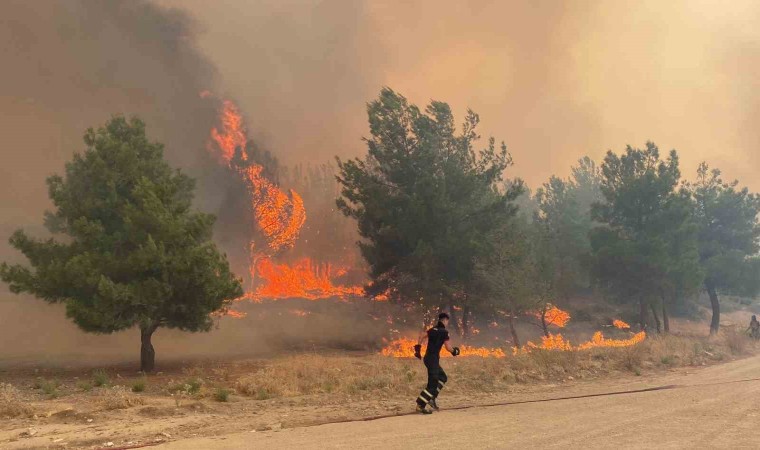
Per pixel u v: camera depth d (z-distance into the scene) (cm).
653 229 3353
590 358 1819
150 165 1880
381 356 2272
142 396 1173
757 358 2148
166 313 1706
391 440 747
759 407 970
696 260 3322
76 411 980
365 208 3031
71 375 1636
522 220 3841
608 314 4184
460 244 2786
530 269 2880
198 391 1245
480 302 2897
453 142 3097
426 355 1042
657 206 3400
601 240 3472
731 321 4906
